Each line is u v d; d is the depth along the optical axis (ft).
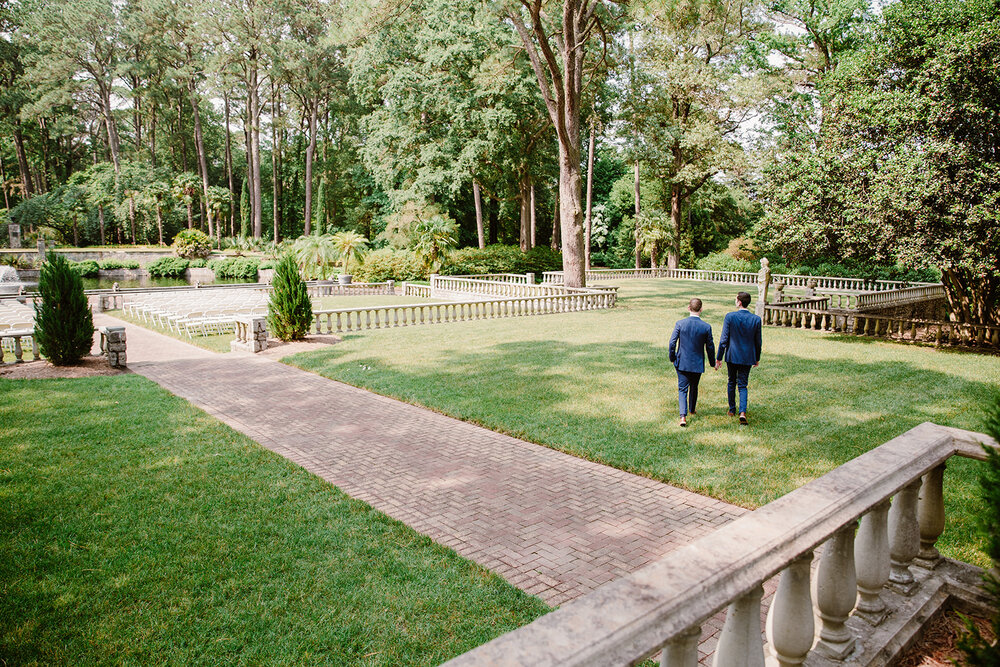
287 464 26.48
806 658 8.69
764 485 23.63
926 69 53.78
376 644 14.05
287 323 59.26
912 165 50.80
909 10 58.23
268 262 173.06
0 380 42.68
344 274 126.31
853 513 7.97
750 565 6.56
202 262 182.50
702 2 139.33
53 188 230.68
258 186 214.48
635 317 80.18
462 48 123.13
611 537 20.01
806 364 48.08
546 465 26.91
